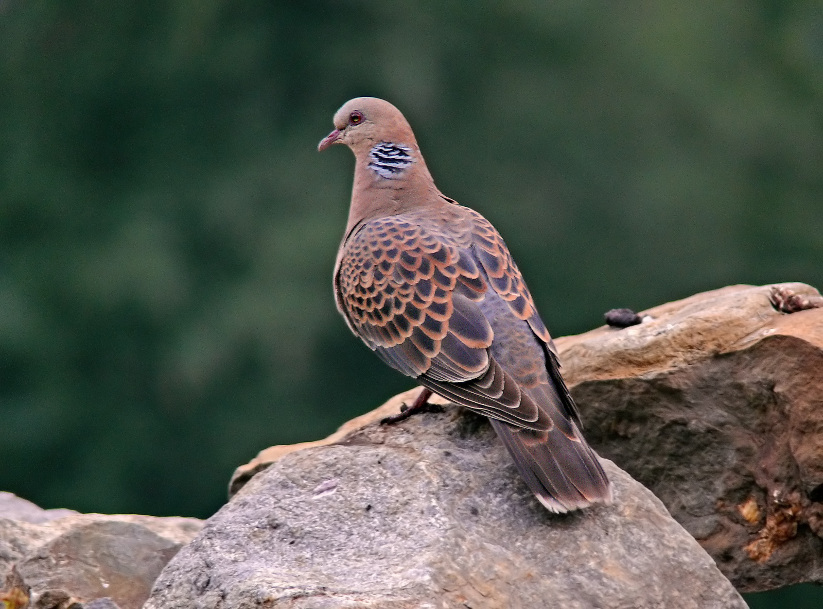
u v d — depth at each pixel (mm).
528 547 5309
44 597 5977
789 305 6531
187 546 5473
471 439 5934
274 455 6930
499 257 6145
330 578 5082
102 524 6363
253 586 4984
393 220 6438
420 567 5066
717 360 6289
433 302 5945
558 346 6773
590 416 6461
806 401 5992
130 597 6082
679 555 5336
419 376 5887
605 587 5188
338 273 6512
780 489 6125
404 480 5602
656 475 6434
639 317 6789
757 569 6242
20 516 7121
